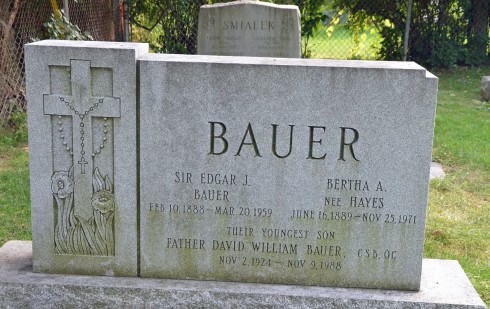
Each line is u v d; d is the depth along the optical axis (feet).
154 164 13.21
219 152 13.08
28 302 13.51
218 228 13.46
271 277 13.62
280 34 27.66
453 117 32.60
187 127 13.00
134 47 12.87
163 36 41.73
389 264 13.39
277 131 12.92
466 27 47.03
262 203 13.29
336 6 45.44
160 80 12.80
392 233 13.24
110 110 12.96
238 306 13.28
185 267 13.70
